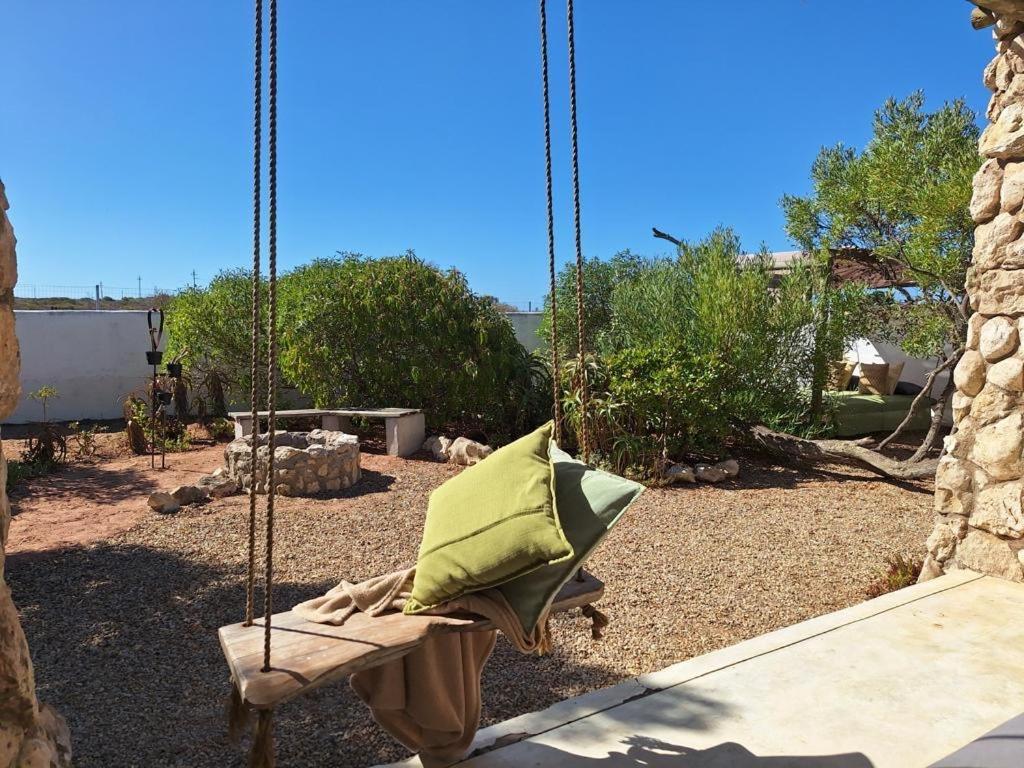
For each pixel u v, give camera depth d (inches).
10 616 61.8
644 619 156.3
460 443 317.1
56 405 434.6
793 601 165.9
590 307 477.7
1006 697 98.9
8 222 62.6
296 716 117.4
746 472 309.0
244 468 263.4
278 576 181.3
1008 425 139.9
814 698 98.9
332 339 364.8
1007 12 113.3
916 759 84.7
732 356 324.8
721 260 337.7
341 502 252.1
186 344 408.2
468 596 76.9
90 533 213.9
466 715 85.2
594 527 76.5
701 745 87.9
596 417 293.4
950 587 139.3
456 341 353.4
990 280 143.3
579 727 92.4
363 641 71.6
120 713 117.0
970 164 269.3
